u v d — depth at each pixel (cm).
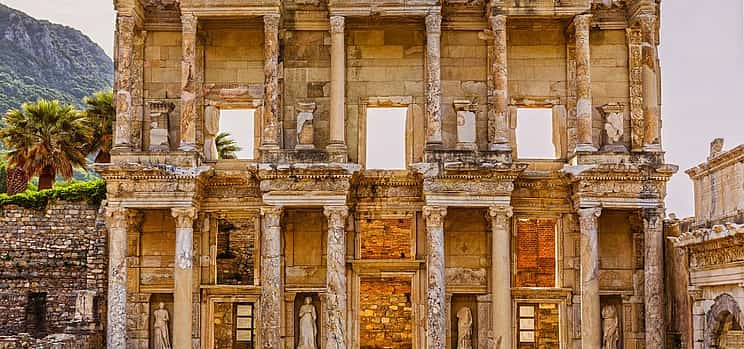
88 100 7006
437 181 4244
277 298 4219
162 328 4412
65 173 6931
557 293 4412
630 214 4453
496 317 4222
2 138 6831
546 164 4466
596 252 4225
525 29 4566
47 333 4944
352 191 4438
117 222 4234
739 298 3384
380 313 5122
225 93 4550
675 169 4253
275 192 4238
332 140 4328
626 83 4562
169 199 4234
